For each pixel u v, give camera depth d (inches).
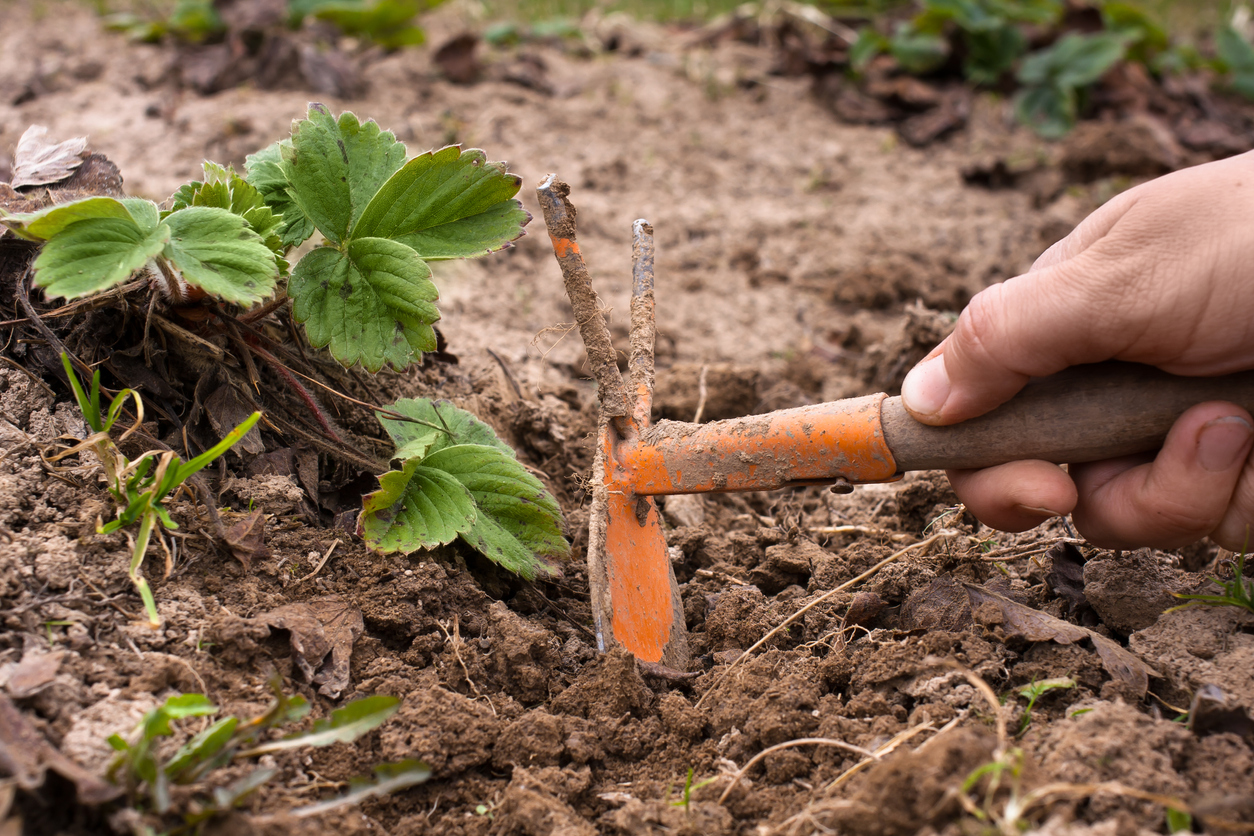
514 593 41.6
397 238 40.9
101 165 41.8
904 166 77.1
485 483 41.1
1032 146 79.7
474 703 38.2
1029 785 35.3
